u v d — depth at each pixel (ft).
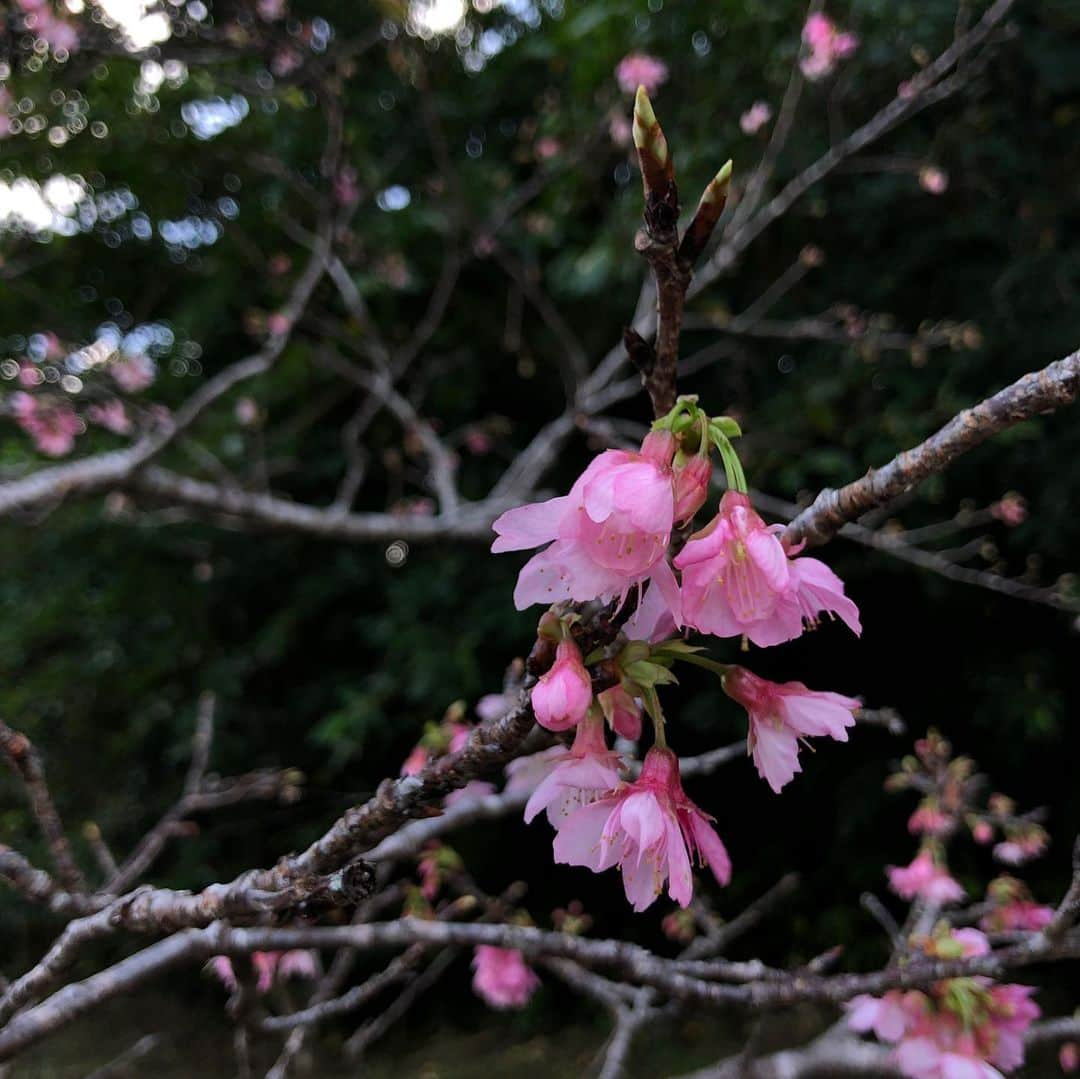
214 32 10.41
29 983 3.28
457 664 16.40
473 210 16.26
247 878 3.01
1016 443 14.94
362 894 2.61
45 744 19.76
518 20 18.17
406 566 18.69
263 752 19.58
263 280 18.52
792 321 16.55
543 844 19.13
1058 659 16.69
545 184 15.31
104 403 14.40
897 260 16.12
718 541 2.40
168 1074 15.62
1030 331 15.02
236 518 15.25
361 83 17.19
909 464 2.89
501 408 19.93
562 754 2.95
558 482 18.92
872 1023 4.85
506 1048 17.48
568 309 17.79
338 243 14.37
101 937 3.27
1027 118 15.48
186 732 18.43
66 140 13.52
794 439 14.96
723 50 14.52
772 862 17.99
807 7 13.65
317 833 18.67
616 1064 6.75
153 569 19.76
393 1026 18.62
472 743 2.67
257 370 12.67
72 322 18.30
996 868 17.01
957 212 15.56
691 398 2.50
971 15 13.70
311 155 16.66
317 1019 5.39
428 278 18.22
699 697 16.06
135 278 19.66
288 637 19.03
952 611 16.84
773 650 17.38
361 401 19.63
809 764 17.56
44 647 20.67
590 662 2.63
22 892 3.53
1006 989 4.73
